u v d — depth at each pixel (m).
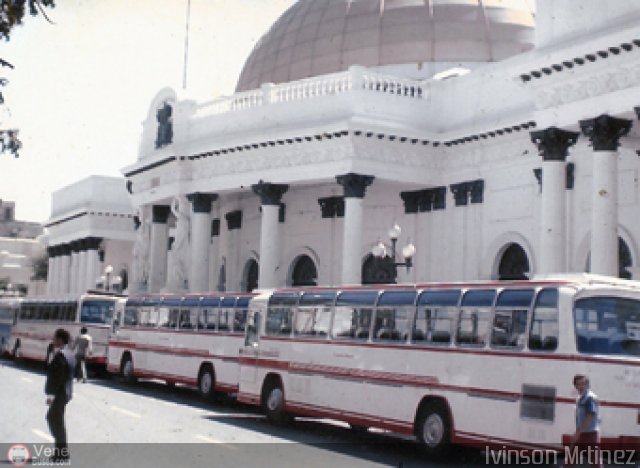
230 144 39.84
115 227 66.38
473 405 16.11
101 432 18.41
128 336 33.06
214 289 49.72
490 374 15.84
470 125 35.50
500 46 41.84
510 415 15.29
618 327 14.76
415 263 38.00
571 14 26.38
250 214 46.22
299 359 21.45
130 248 69.25
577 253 30.77
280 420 22.05
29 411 21.61
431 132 36.28
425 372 17.38
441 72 39.66
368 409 18.86
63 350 14.12
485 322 16.25
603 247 25.20
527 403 15.00
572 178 31.19
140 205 47.88
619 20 25.00
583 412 12.83
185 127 43.78
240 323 26.39
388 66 41.94
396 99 36.94
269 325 23.00
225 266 48.28
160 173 45.41
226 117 41.59
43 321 39.84
